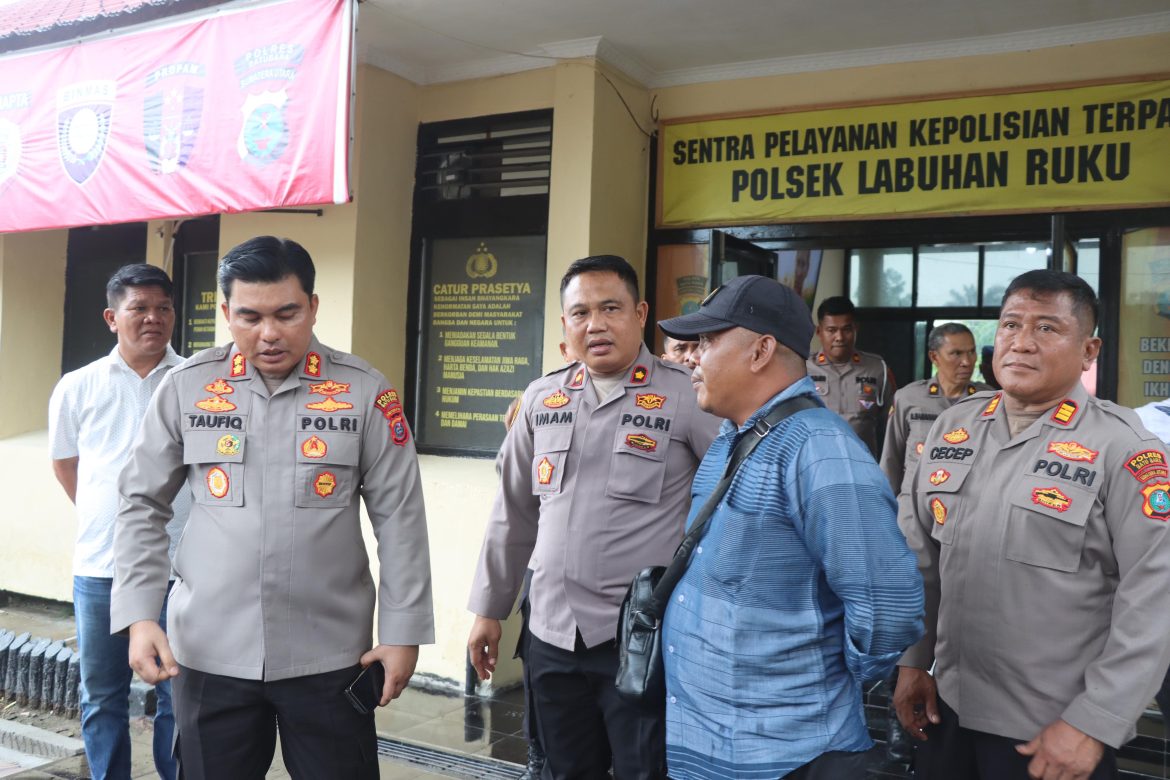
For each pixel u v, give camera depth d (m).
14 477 5.90
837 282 6.80
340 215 4.92
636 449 2.42
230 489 2.20
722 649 1.72
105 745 3.03
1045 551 1.95
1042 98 4.26
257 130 4.15
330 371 2.31
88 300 6.53
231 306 2.17
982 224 4.41
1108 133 4.15
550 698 2.46
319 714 2.20
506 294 5.08
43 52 4.85
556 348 4.73
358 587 2.29
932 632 2.21
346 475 2.25
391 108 5.07
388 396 2.35
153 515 2.28
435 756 3.68
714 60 4.84
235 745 2.21
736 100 4.92
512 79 5.00
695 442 2.44
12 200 4.92
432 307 5.27
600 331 2.45
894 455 4.24
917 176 4.51
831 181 4.68
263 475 2.20
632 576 2.38
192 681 2.19
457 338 5.20
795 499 1.69
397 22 4.50
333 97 3.96
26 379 6.32
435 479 4.60
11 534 5.89
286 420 2.23
